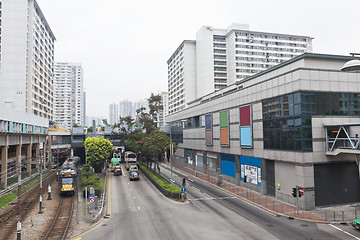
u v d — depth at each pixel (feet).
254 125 121.08
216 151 161.68
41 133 204.95
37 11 271.69
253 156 121.90
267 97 110.63
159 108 253.24
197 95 334.03
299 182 90.84
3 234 71.56
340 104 95.14
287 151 97.55
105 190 129.39
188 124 221.66
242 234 67.56
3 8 240.12
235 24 320.50
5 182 131.23
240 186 135.33
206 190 128.47
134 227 74.74
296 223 75.92
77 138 278.05
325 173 92.79
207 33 323.57
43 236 69.67
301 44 345.92
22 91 237.86
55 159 254.27
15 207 100.42
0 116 123.85
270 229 71.10
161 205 99.86
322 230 69.77
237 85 149.18
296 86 92.79
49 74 321.93
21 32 241.35
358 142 79.00
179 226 74.95
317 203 90.79
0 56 236.63
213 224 76.23
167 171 202.08
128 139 231.91
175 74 390.01
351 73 97.40
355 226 69.87
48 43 317.01
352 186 96.02
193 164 209.46
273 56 330.95
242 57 318.04
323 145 91.61
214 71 319.47
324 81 93.97
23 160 180.14
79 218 84.28
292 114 94.84
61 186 122.31
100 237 67.51
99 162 174.81
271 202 100.37
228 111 145.28
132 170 172.45
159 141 169.17
